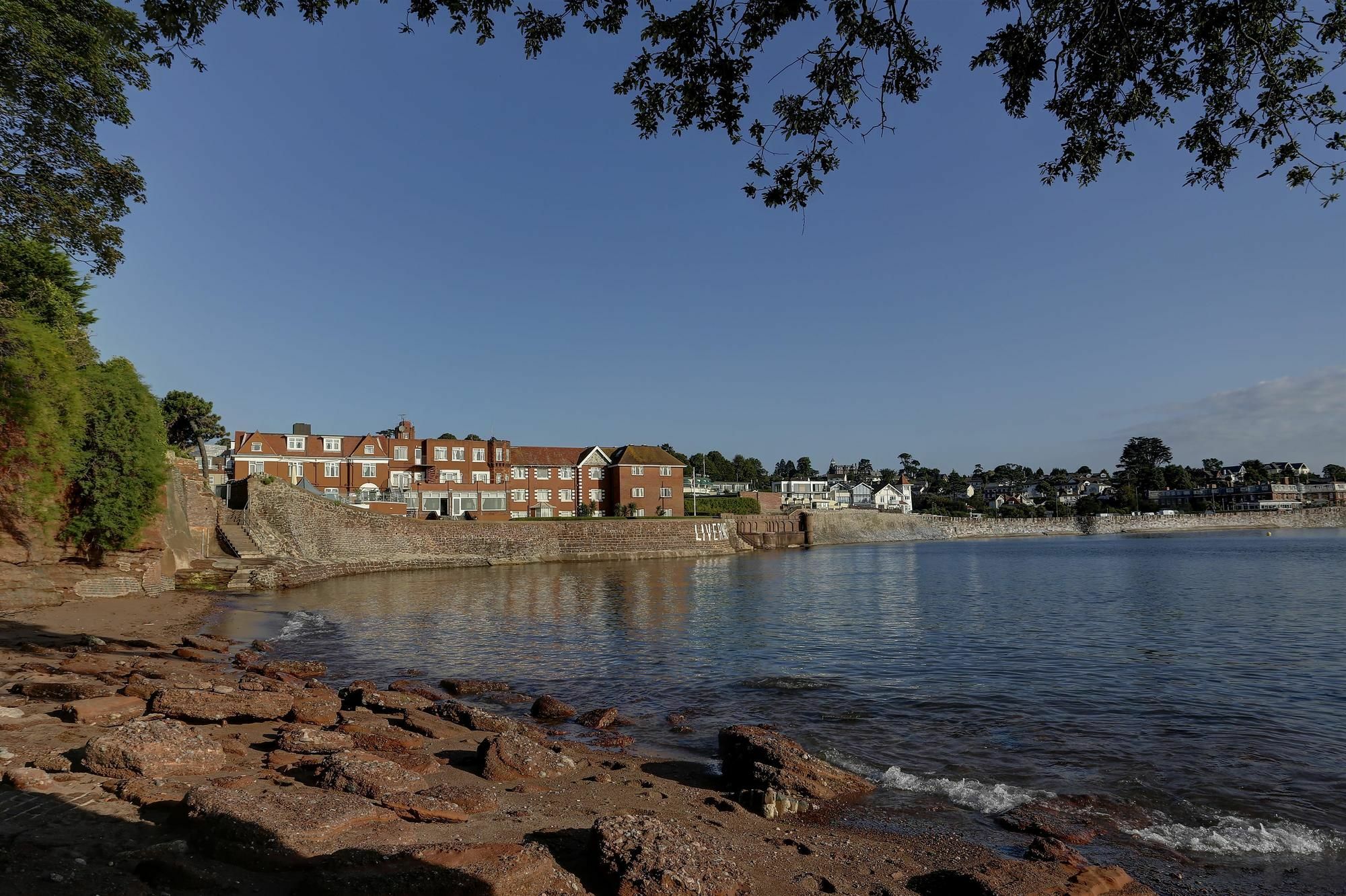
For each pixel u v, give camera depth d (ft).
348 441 266.77
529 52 30.17
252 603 114.01
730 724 48.24
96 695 40.27
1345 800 34.32
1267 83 26.32
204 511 149.48
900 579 177.27
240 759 30.94
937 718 49.14
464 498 279.08
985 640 82.69
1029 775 38.01
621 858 21.59
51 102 48.91
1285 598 122.93
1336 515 597.52
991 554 314.96
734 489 476.95
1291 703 52.65
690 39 27.55
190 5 30.12
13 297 85.30
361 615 105.91
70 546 89.71
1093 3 25.79
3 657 51.08
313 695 43.80
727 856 23.80
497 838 24.82
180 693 37.22
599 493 317.01
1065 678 61.57
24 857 18.02
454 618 102.78
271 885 18.24
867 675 63.31
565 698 55.93
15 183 50.60
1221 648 75.25
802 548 382.83
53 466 81.71
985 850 28.35
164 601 98.68
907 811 32.60
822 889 23.50
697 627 94.53
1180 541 437.58
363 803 23.71
